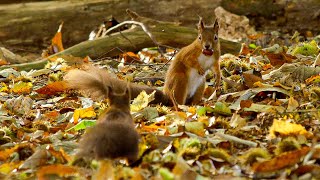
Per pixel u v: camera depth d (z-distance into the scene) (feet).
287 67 41.73
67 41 67.92
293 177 23.95
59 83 42.47
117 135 24.75
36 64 54.44
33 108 39.63
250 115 32.96
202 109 33.68
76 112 34.96
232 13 67.51
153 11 68.49
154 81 45.88
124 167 25.21
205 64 39.75
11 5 69.31
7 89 45.52
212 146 27.30
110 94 27.32
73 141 29.94
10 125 34.12
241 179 23.86
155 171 24.95
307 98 35.17
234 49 56.90
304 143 27.35
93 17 68.23
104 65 52.85
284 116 31.17
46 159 26.84
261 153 25.54
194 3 68.44
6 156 28.17
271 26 67.77
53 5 69.00
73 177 24.82
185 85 39.27
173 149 27.25
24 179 25.34
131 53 54.85
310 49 49.75
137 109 35.60
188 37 58.18
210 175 24.62
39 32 68.08
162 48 58.23
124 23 58.03
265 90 36.24
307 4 66.90
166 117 33.24
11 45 67.82
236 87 40.11
